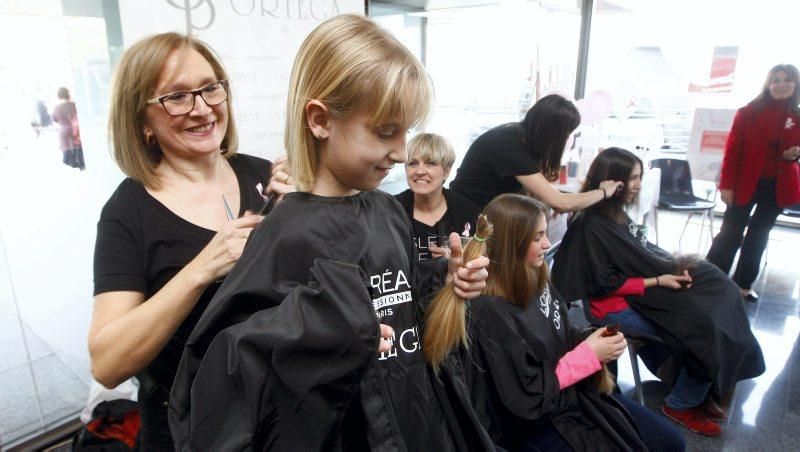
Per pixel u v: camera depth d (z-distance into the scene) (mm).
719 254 3172
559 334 1436
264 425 473
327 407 469
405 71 516
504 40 3281
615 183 2062
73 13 1598
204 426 494
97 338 690
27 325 1843
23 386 1886
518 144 1908
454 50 3230
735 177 3012
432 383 724
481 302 1248
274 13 1760
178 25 1485
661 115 4559
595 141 3590
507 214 1286
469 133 3467
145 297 786
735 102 4223
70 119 1668
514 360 1213
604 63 4371
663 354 1987
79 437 1458
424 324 745
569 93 3805
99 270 756
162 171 835
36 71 1599
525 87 3350
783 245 4180
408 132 556
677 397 1988
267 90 1786
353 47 506
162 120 781
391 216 696
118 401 1461
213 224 839
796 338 2666
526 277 1298
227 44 1631
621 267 2037
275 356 448
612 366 1763
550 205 1893
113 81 782
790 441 1900
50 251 1765
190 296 679
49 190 1707
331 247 569
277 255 541
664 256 2078
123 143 798
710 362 1812
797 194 2863
